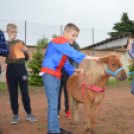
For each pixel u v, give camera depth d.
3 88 7.81
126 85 9.33
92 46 19.78
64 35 2.53
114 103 5.09
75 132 2.94
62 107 4.73
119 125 3.27
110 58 2.46
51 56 2.38
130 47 3.30
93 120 2.69
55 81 2.39
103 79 2.52
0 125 3.25
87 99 2.59
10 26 2.97
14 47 3.00
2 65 9.66
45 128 3.08
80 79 2.80
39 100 5.73
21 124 3.29
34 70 8.74
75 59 2.27
